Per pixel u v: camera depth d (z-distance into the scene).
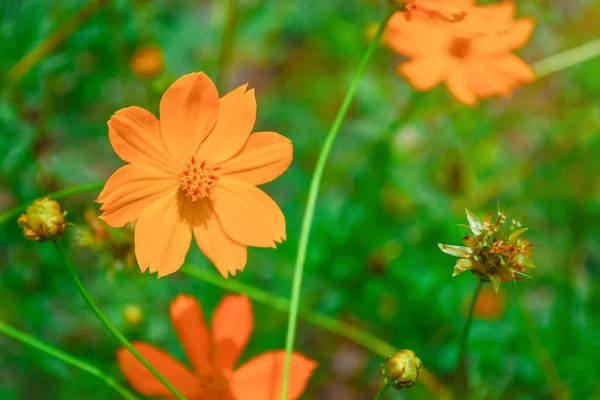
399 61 0.71
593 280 0.64
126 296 0.61
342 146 0.69
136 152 0.45
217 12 0.66
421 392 0.61
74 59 0.61
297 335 0.64
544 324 0.62
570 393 0.59
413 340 0.61
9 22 0.59
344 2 0.72
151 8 0.62
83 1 0.61
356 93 0.68
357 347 0.66
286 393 0.46
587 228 0.66
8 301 0.59
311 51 0.77
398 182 0.63
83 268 0.61
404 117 0.62
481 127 0.69
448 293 0.61
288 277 0.62
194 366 0.48
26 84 0.60
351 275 0.61
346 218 0.62
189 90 0.45
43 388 0.61
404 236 0.62
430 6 0.48
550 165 0.68
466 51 0.56
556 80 0.76
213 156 0.46
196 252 0.62
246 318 0.49
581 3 0.72
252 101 0.46
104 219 0.45
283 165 0.46
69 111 0.62
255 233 0.46
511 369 0.60
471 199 0.64
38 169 0.59
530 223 0.67
